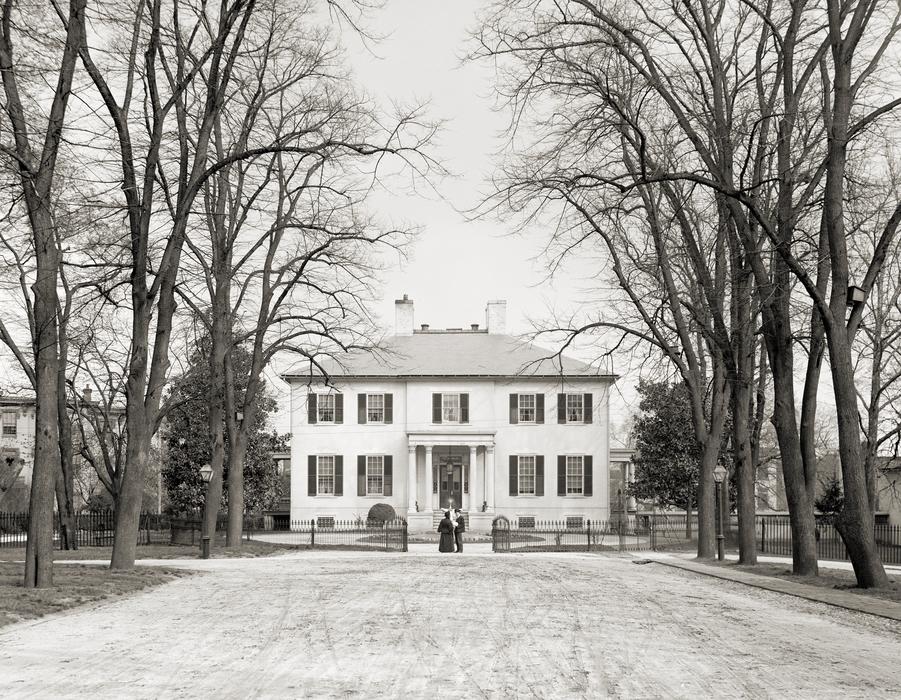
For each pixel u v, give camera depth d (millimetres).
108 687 8594
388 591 17406
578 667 9719
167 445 56188
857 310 19641
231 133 31875
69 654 10375
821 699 8406
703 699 8305
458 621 13141
